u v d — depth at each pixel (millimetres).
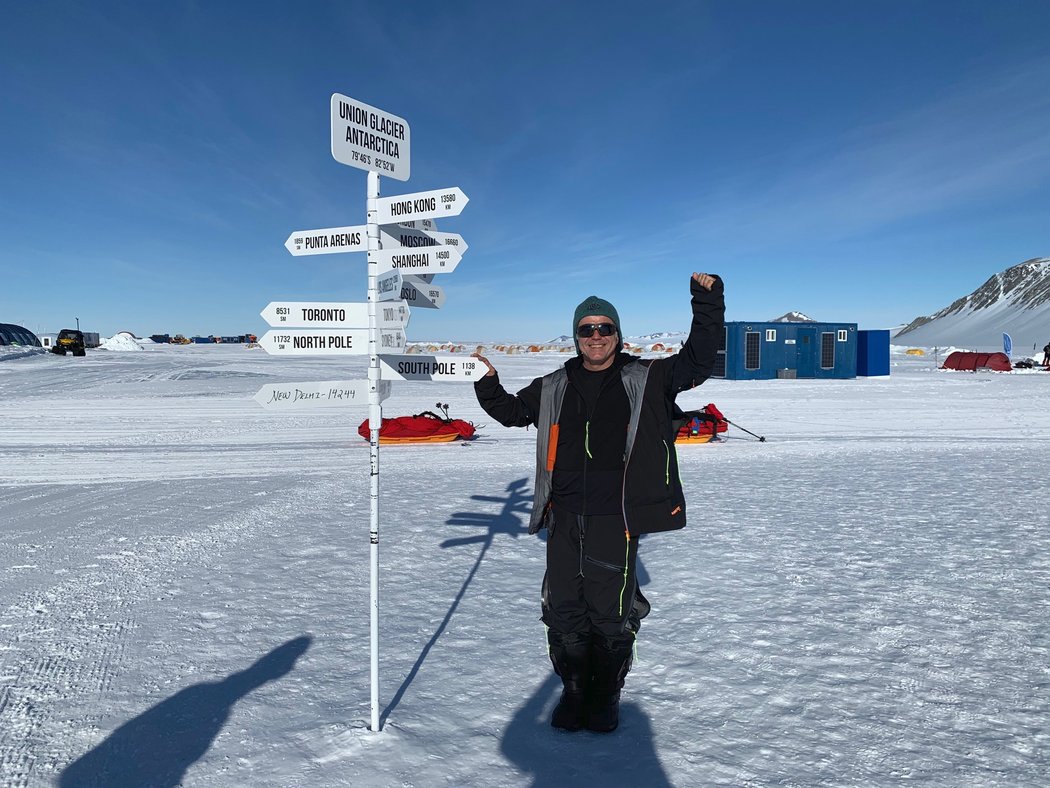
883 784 2359
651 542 5773
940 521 6426
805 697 3020
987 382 28875
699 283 2598
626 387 2783
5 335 80000
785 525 6332
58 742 2723
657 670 3336
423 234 3352
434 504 7551
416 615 4145
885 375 35219
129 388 26188
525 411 3055
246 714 2928
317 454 11742
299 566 5203
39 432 14805
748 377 32312
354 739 2701
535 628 3930
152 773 2494
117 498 8086
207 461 11055
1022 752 2557
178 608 4285
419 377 3033
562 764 2529
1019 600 4234
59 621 4062
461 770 2494
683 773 2455
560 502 2826
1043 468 9680
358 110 2846
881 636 3695
